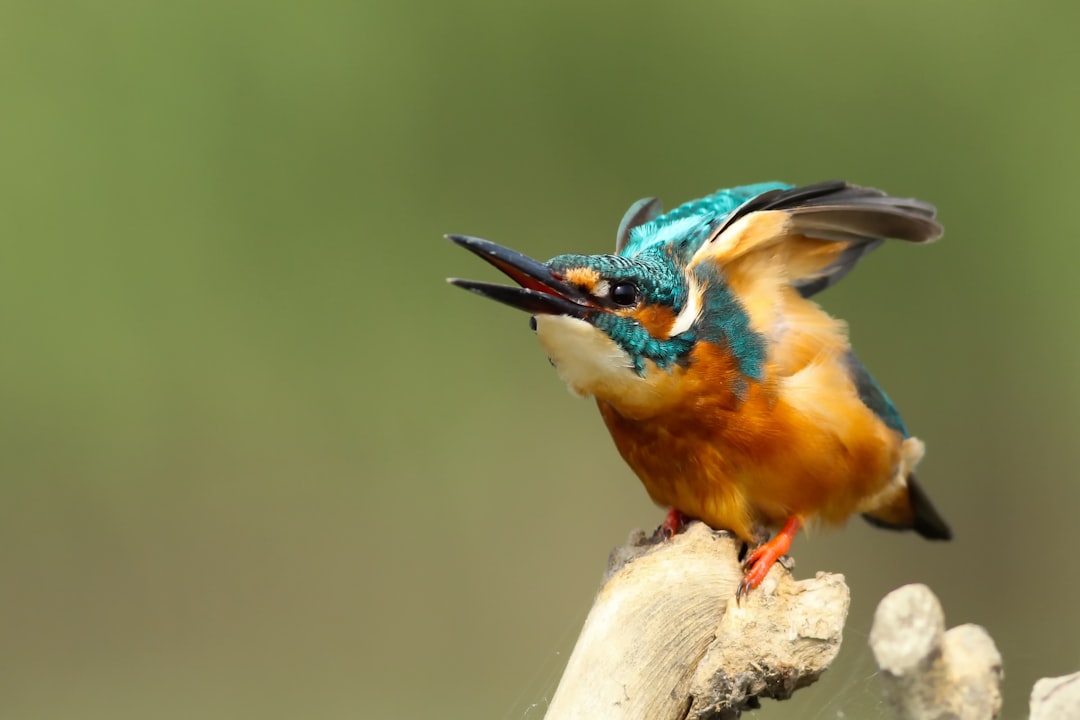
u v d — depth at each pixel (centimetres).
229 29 1591
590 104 1625
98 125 1573
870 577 1684
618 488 1650
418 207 1628
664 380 695
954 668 456
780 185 868
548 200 1630
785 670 573
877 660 456
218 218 1598
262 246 1609
